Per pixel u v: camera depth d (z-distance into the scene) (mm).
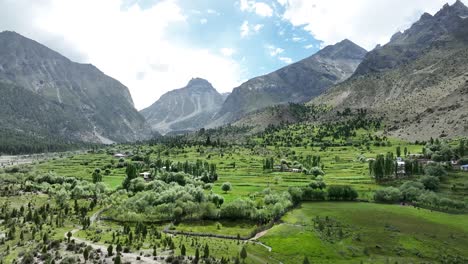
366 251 114750
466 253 113500
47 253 105688
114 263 99000
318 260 108250
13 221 138750
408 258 109812
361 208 167000
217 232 136250
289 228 138000
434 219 148000
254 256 110562
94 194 196750
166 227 143125
